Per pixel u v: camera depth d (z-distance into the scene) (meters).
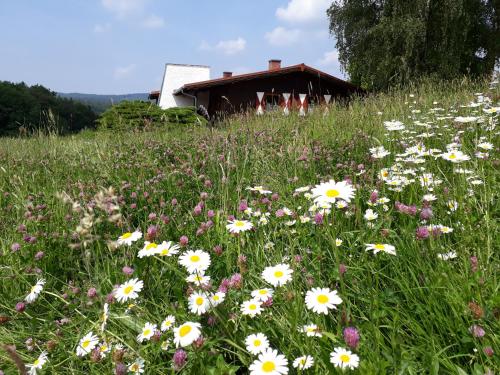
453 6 20.42
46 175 4.75
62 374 1.79
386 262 2.12
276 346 1.69
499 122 3.99
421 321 1.76
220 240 2.52
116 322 1.96
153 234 2.06
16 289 2.43
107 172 4.61
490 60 23.67
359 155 4.10
